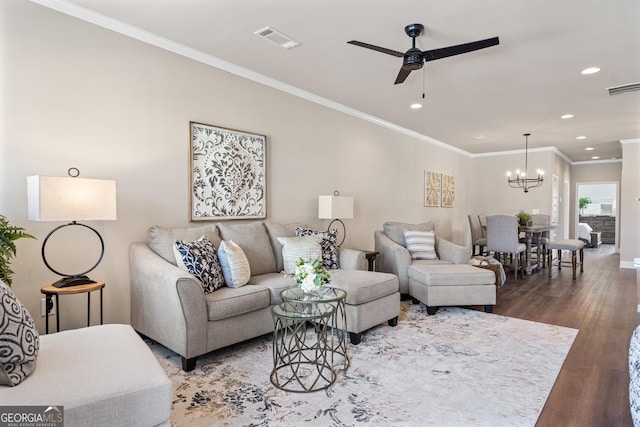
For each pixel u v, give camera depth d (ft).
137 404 4.47
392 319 11.09
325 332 7.80
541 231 21.86
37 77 8.24
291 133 14.14
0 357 4.17
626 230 22.72
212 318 8.24
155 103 10.18
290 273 11.04
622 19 8.78
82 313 9.05
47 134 8.37
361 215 17.69
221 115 11.77
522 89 13.82
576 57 10.93
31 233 8.21
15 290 8.04
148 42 9.99
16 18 7.97
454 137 22.65
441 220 24.67
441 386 7.41
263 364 8.43
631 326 11.22
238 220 12.26
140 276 9.04
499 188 27.66
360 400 6.86
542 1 8.07
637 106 15.79
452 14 8.63
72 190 7.43
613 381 7.66
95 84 9.09
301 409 6.55
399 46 10.38
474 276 12.35
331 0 8.15
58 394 4.14
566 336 10.30
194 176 11.04
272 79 13.14
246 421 6.17
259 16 8.89
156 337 8.61
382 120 18.62
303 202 14.69
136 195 9.84
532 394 7.12
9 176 7.89
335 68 12.09
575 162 33.01
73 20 8.72
